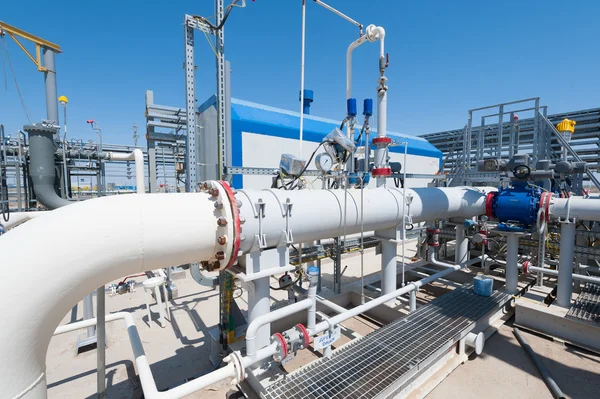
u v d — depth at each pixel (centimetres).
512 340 302
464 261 436
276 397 183
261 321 200
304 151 536
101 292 200
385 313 350
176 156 736
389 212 294
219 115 283
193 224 168
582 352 280
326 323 230
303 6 314
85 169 611
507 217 331
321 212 237
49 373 260
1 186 274
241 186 462
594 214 291
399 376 202
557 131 482
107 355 287
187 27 310
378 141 334
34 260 118
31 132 430
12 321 109
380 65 334
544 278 430
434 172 889
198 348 299
